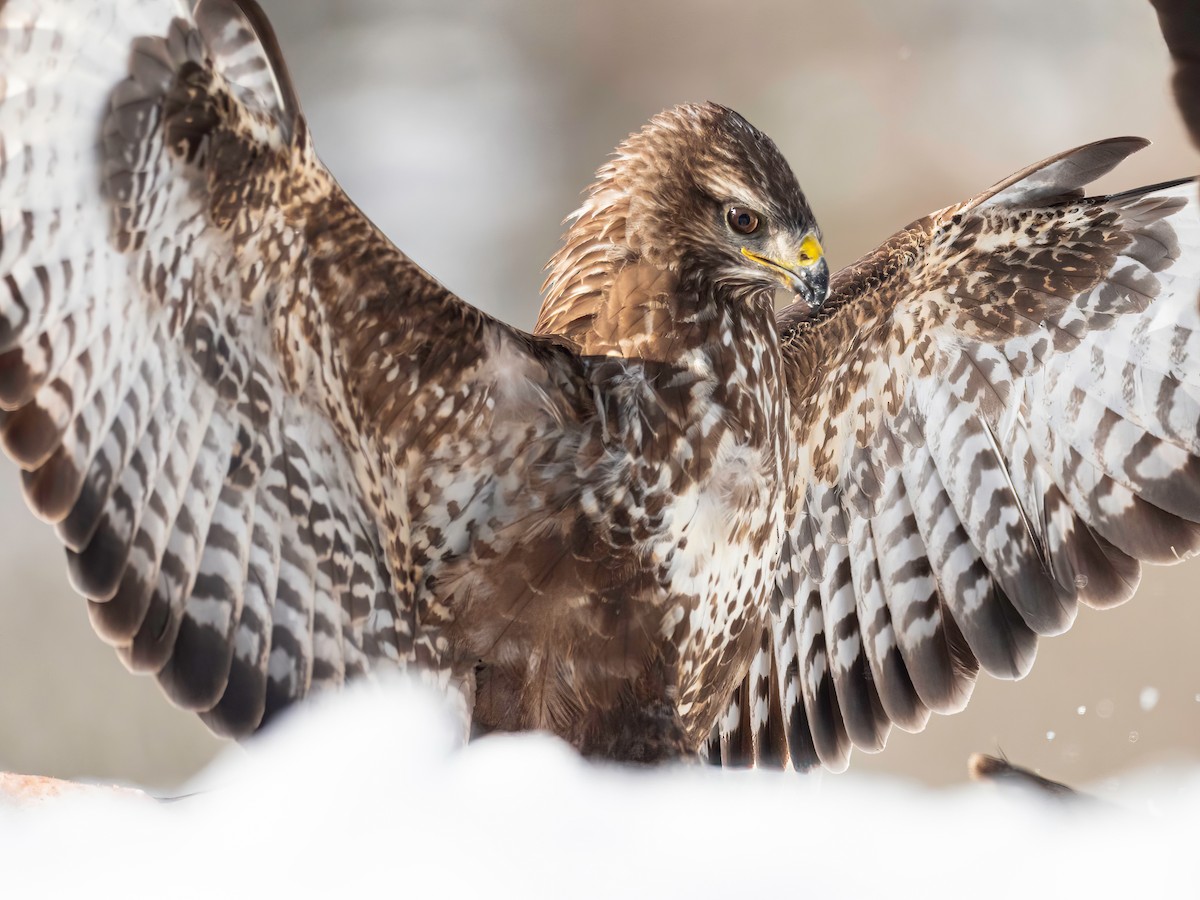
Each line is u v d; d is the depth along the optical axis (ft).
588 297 20.08
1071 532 20.29
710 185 20.06
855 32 47.65
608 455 19.93
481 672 19.90
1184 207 20.16
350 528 19.85
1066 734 22.94
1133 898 19.35
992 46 46.85
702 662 20.02
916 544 20.39
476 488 19.90
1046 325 20.26
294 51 48.37
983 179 43.32
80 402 19.65
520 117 46.62
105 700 24.17
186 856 19.44
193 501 19.75
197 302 19.69
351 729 19.75
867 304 20.31
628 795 19.69
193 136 19.60
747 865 19.44
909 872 19.42
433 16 49.37
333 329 19.77
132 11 19.53
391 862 19.42
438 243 41.37
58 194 19.58
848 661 20.43
